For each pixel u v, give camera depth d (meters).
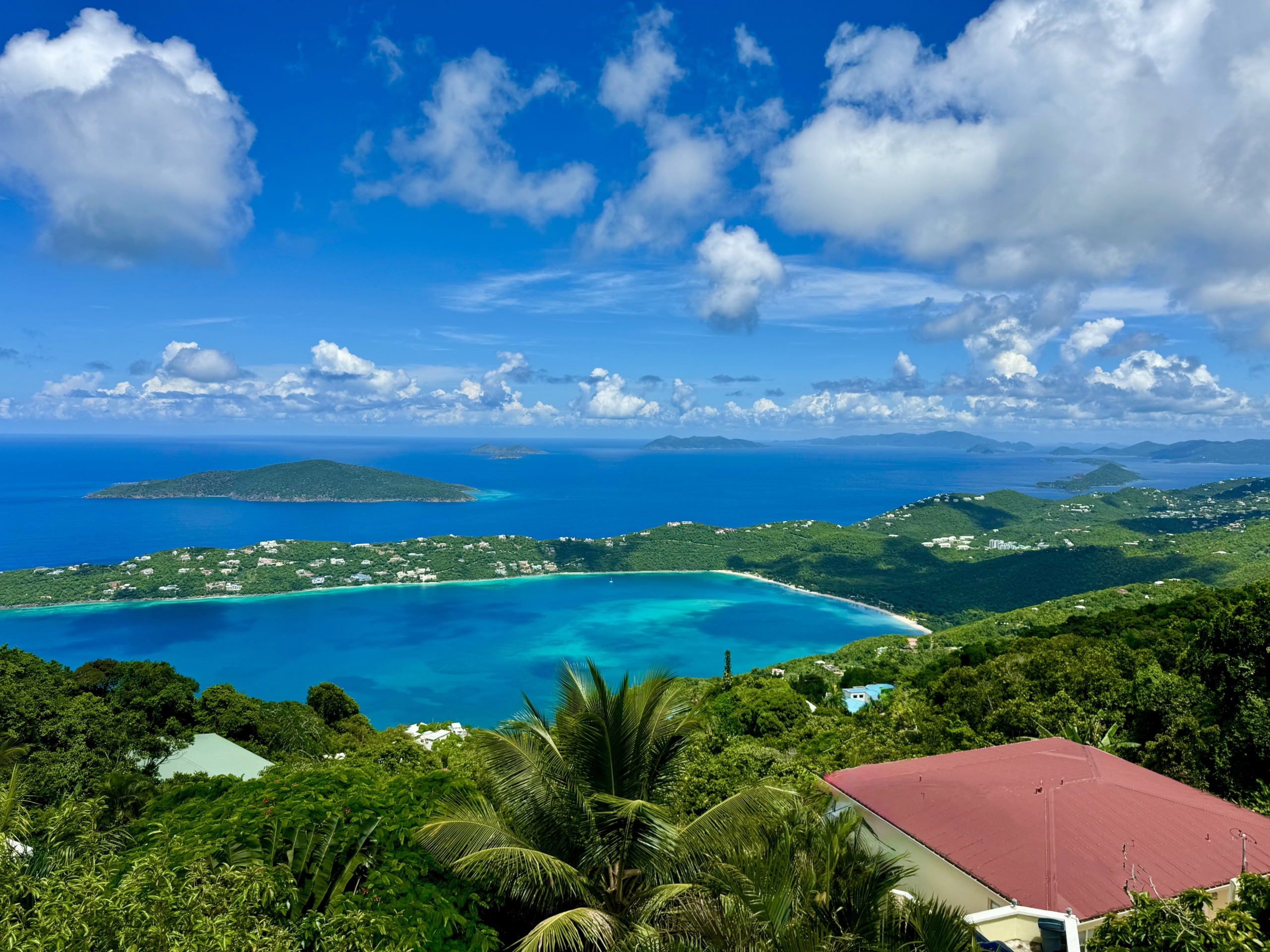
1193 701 21.97
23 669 37.53
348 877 9.52
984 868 11.51
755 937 7.92
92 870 6.54
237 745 38.16
